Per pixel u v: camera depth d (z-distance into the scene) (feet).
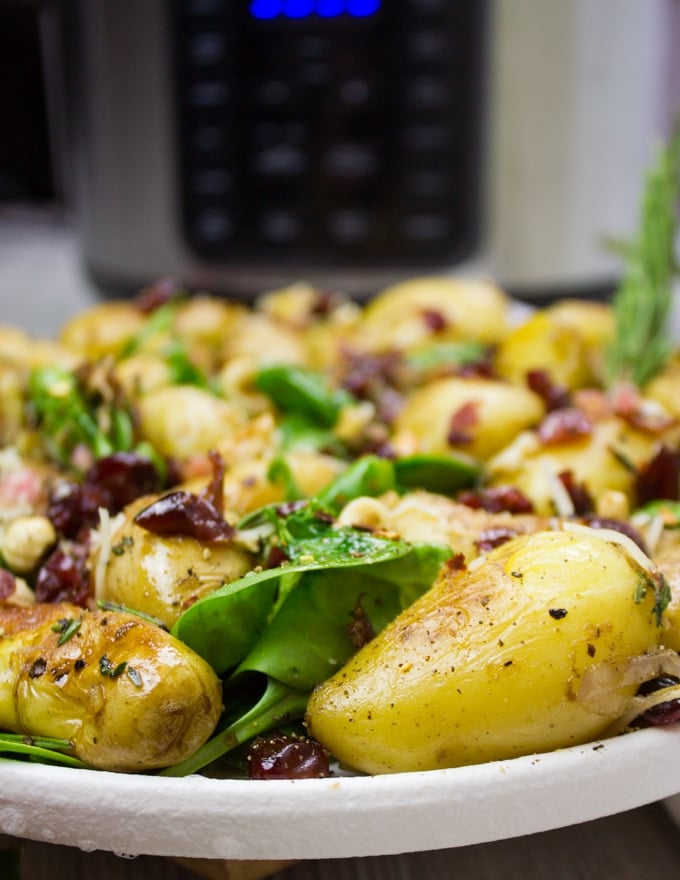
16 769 1.00
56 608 1.07
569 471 1.27
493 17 2.19
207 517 1.11
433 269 2.33
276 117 2.23
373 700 1.02
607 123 2.31
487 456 1.39
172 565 1.10
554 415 1.35
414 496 1.19
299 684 1.06
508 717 1.01
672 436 1.34
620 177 2.37
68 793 0.99
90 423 1.36
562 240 2.37
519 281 2.38
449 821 0.99
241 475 1.24
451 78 2.20
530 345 1.56
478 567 1.06
